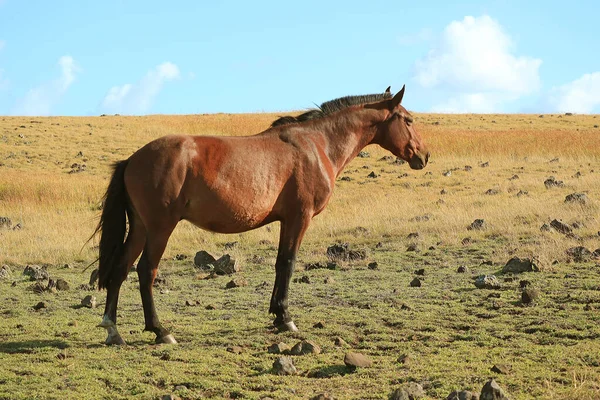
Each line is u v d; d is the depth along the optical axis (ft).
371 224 57.98
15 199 84.02
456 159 113.50
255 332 26.05
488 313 27.48
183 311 30.71
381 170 102.06
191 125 164.55
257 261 45.65
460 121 176.76
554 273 34.83
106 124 160.15
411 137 29.63
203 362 21.86
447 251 45.44
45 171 106.93
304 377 20.24
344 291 33.83
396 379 19.48
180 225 61.41
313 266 41.60
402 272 38.99
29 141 130.72
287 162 25.84
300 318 27.86
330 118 28.04
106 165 113.39
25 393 19.01
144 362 22.00
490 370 19.77
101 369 21.33
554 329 24.39
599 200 61.93
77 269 46.09
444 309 28.63
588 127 164.04
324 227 57.93
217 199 24.07
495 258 40.65
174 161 23.50
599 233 45.16
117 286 24.30
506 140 131.13
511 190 75.00
